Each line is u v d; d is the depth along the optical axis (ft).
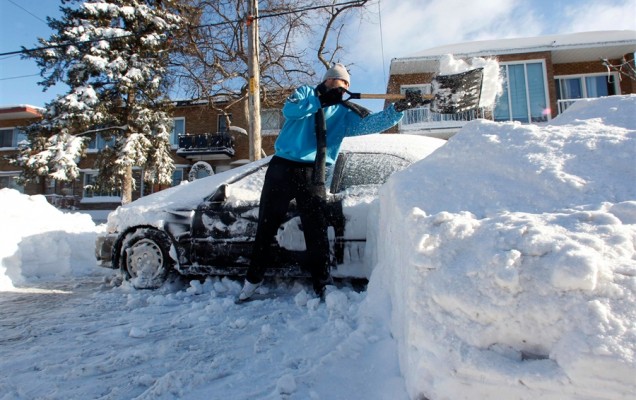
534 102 50.78
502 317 3.83
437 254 4.57
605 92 54.08
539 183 5.27
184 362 6.68
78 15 53.93
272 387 5.60
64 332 8.35
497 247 4.23
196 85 52.95
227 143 65.77
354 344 6.17
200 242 11.21
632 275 3.69
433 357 3.97
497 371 3.61
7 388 5.94
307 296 9.53
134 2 53.16
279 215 9.51
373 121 9.79
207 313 9.14
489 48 52.37
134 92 53.72
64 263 16.11
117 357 6.85
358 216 9.86
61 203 71.00
